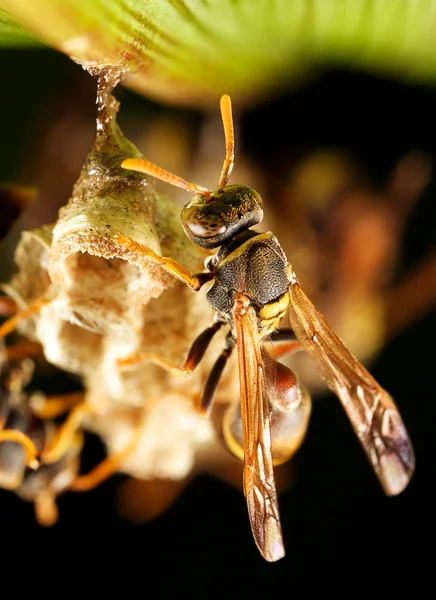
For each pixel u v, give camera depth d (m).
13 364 0.07
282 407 0.07
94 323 0.07
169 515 0.09
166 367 0.07
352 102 0.07
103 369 0.07
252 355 0.07
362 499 0.09
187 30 0.06
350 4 0.07
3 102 0.08
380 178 0.07
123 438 0.07
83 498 0.09
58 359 0.07
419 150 0.07
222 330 0.07
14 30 0.06
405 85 0.07
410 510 0.09
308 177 0.07
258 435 0.07
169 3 0.06
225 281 0.07
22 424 0.07
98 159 0.06
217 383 0.07
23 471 0.07
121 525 0.09
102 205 0.06
